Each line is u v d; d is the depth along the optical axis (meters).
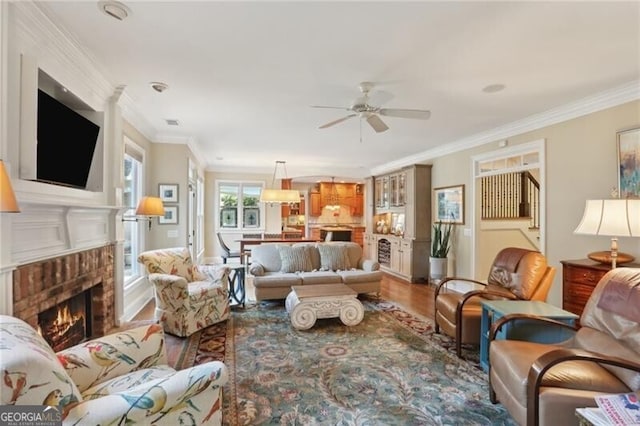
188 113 4.20
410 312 4.46
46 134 2.31
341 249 5.58
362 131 5.10
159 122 4.60
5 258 1.88
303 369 2.80
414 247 6.48
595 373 1.83
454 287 5.86
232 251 9.12
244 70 2.93
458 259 5.82
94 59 2.71
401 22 2.19
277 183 9.54
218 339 3.46
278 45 2.49
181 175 5.40
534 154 4.53
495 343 2.23
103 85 3.12
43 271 2.27
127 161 4.42
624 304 1.95
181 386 1.41
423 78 3.09
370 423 2.08
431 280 6.32
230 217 9.38
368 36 2.37
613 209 2.65
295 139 5.71
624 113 3.36
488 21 2.17
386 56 2.67
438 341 3.43
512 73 2.98
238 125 4.76
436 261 5.89
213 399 1.51
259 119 4.46
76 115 2.65
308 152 6.98
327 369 2.80
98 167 3.21
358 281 5.03
